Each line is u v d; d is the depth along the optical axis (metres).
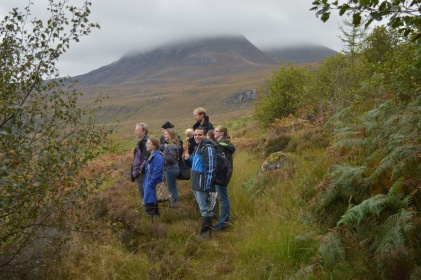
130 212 6.75
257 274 4.57
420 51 5.54
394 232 3.73
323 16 3.22
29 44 4.60
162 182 7.10
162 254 5.56
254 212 6.97
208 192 6.45
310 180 6.61
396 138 4.88
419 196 4.36
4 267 4.39
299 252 4.77
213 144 6.41
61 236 4.55
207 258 5.53
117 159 15.54
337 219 5.15
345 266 4.11
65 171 4.61
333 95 12.07
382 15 3.05
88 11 4.70
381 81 7.16
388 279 3.49
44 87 4.52
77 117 4.73
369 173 5.14
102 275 4.77
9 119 3.83
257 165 10.34
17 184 3.75
